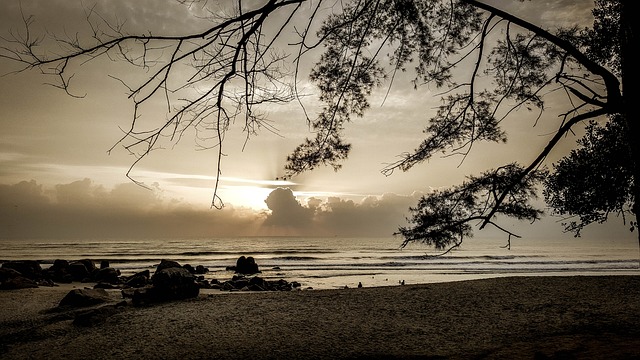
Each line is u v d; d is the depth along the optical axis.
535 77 6.21
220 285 20.67
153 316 9.85
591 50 7.73
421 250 88.50
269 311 10.27
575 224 9.09
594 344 6.27
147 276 23.45
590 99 4.30
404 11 5.36
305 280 28.28
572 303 10.01
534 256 62.09
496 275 31.62
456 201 6.05
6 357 7.45
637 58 3.88
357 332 8.30
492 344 7.09
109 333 8.58
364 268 40.47
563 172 8.56
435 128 6.48
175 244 129.00
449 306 10.33
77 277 22.36
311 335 8.13
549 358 5.61
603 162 8.05
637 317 8.30
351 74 5.48
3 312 11.56
